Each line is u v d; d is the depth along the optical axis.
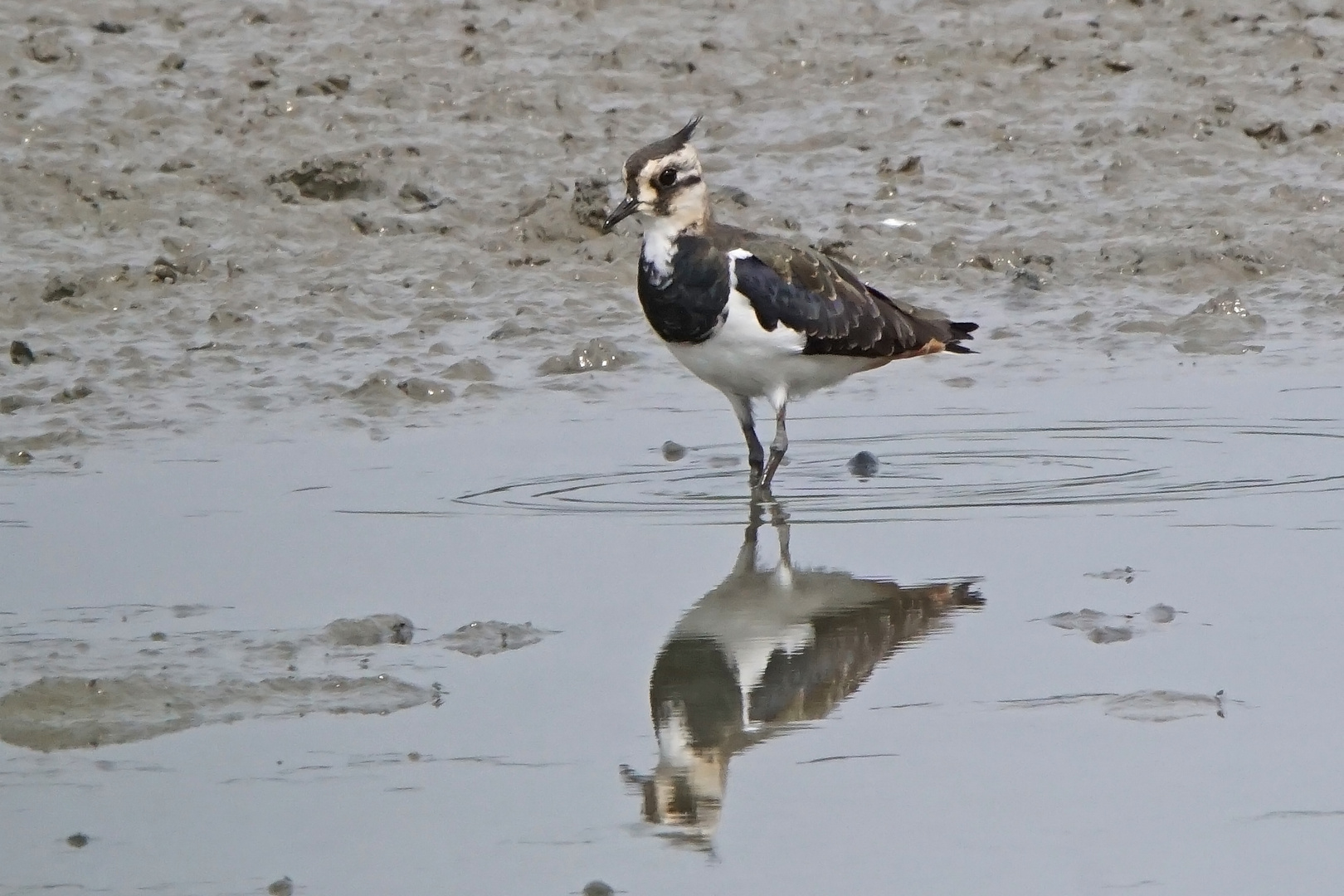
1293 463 13.70
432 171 20.70
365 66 22.94
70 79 22.25
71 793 8.91
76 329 17.59
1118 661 10.23
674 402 15.91
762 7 24.67
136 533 12.64
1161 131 21.66
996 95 22.64
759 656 10.44
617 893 7.96
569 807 8.77
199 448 14.74
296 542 12.46
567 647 10.64
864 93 22.77
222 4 24.55
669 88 22.83
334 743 9.43
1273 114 22.02
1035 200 20.36
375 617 10.88
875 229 19.61
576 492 13.57
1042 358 16.81
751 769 9.09
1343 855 8.17
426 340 17.30
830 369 14.27
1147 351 16.89
